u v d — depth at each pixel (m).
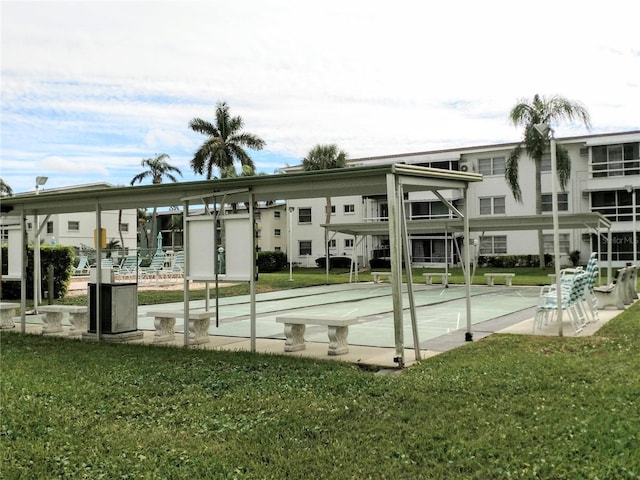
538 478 4.05
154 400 6.27
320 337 10.64
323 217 47.12
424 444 4.75
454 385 6.47
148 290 22.39
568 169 34.00
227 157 46.44
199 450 4.78
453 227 24.39
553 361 7.54
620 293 13.89
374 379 6.95
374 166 7.81
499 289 23.81
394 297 7.82
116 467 4.46
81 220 44.19
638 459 4.25
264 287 24.66
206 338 10.30
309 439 4.98
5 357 8.88
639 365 7.15
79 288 23.06
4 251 18.61
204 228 9.54
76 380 7.21
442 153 41.59
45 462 4.61
